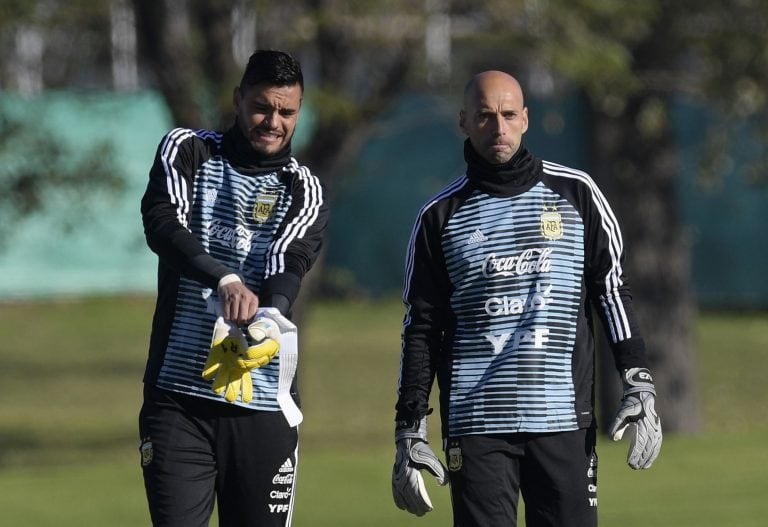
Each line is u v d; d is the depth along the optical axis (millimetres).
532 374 17547
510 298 17688
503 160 17656
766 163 47500
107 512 29203
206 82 44094
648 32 43156
